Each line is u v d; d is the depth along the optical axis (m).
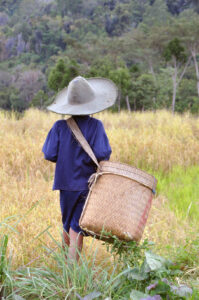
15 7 193.12
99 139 3.10
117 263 3.02
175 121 11.55
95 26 144.88
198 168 7.87
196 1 127.44
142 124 11.65
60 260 2.88
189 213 5.14
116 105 34.84
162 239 3.91
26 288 2.65
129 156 8.07
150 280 2.73
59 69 26.66
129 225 2.81
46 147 3.19
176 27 54.50
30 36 145.25
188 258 3.41
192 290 2.56
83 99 3.13
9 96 103.88
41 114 13.20
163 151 8.18
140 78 43.09
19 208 4.37
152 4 144.25
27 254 3.32
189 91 57.19
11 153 7.23
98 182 2.94
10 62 141.25
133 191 2.88
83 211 2.90
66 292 2.69
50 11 161.75
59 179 3.12
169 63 53.12
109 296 2.59
